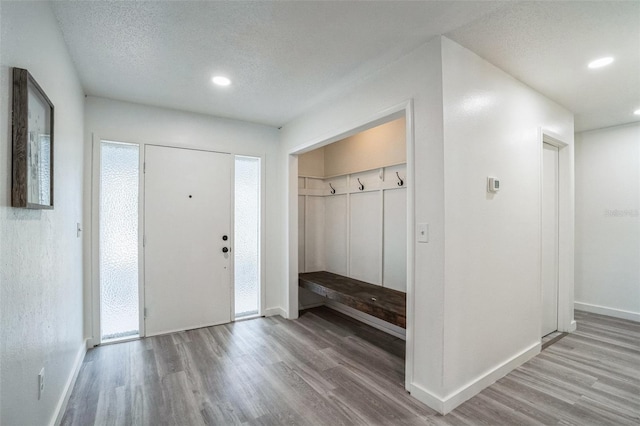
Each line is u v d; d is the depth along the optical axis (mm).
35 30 1429
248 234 3830
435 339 1979
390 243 3557
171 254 3307
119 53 2182
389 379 2359
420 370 2082
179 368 2512
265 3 1667
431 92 2014
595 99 2992
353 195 4082
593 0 1627
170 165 3307
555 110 3057
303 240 4402
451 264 1983
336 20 1817
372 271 3770
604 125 3818
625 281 3760
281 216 3963
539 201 2787
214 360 2658
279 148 4008
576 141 4160
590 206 4035
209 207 3514
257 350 2873
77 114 2488
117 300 3092
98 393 2145
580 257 4113
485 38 2000
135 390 2186
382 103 2395
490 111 2307
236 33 1950
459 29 1905
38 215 1447
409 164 2146
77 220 2465
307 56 2238
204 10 1721
